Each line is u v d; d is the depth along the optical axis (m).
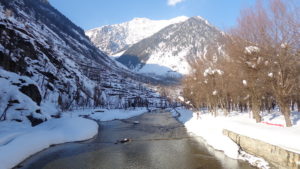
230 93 42.00
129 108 121.12
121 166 19.42
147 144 28.30
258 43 24.55
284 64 21.64
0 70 44.56
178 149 24.86
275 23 22.34
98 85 133.00
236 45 27.30
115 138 32.97
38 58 81.69
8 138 25.48
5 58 59.69
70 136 31.03
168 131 38.97
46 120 40.03
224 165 18.69
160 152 23.89
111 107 115.62
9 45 65.56
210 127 32.88
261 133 19.94
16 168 18.89
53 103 66.88
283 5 21.47
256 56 24.69
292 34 20.86
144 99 159.25
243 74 29.33
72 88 92.56
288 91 22.33
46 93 66.62
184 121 52.84
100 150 25.17
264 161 18.00
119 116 74.31
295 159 14.91
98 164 20.03
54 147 26.44
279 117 30.28
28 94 46.03
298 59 20.92
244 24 26.25
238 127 24.62
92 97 109.44
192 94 60.03
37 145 24.75
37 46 88.38
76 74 109.94
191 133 35.31
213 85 43.94
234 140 24.36
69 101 84.44
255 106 28.61
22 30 85.88
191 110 80.19
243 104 48.53
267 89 26.45
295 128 20.83
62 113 58.09
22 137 24.95
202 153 22.72
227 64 34.22
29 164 19.94
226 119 34.69
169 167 18.80
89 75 155.00
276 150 16.98
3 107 35.88
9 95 38.19
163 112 108.62
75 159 21.56
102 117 68.06
